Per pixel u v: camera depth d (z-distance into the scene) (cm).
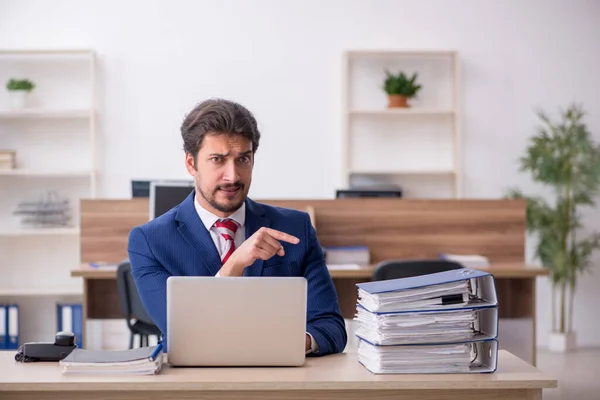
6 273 671
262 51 673
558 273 634
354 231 496
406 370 193
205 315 196
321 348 216
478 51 679
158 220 233
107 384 181
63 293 641
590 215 674
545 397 485
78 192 670
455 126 664
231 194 213
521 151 680
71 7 665
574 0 677
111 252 503
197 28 670
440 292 196
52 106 666
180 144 669
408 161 684
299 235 236
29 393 183
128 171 666
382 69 682
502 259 503
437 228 500
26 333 668
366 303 202
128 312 434
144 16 667
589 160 629
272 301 197
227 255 226
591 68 679
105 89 665
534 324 471
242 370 194
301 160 675
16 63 664
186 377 186
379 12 678
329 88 677
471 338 195
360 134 682
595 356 623
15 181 667
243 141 210
